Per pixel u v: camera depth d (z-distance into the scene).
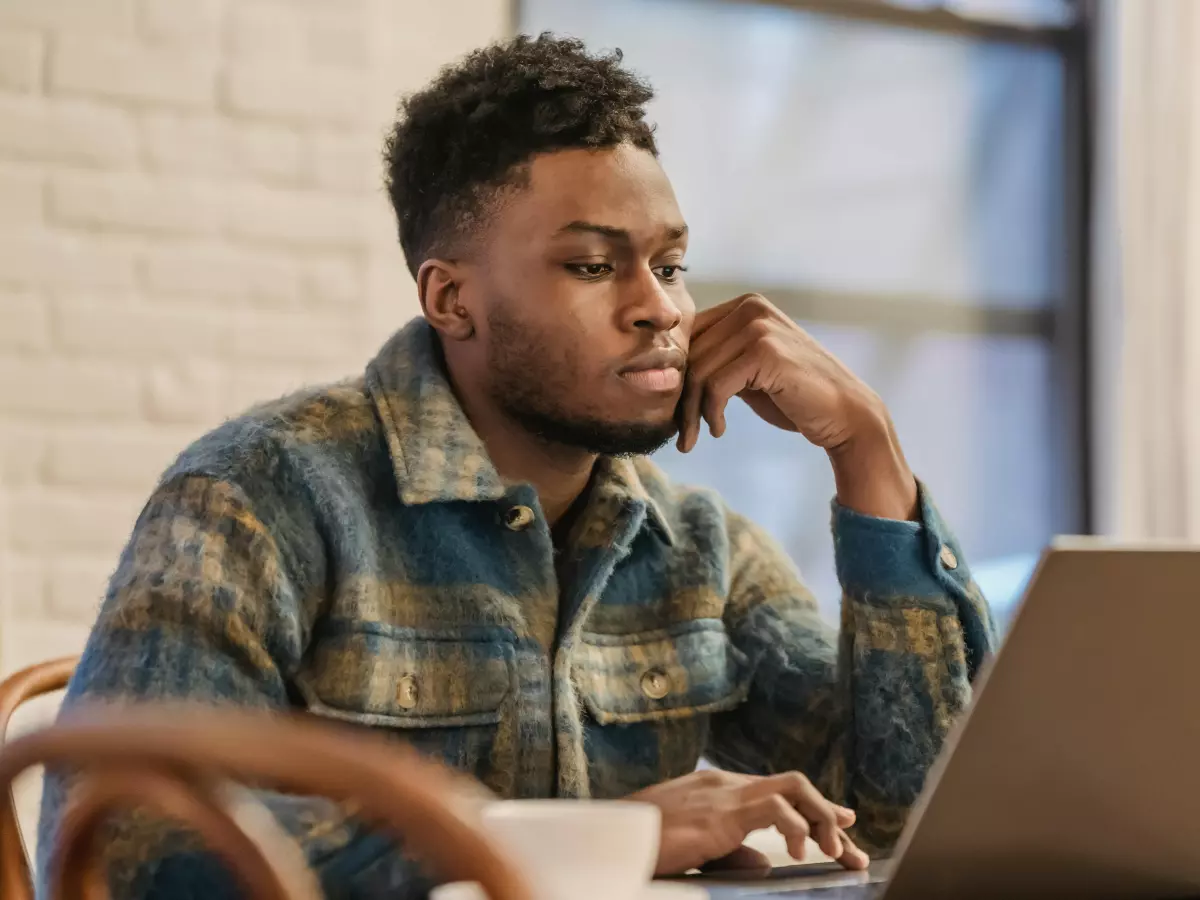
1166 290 2.63
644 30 2.49
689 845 0.83
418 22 2.17
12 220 1.91
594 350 1.02
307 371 2.02
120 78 1.95
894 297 2.63
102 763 0.46
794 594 1.26
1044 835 0.71
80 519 1.91
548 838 0.59
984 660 1.12
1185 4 2.64
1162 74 2.65
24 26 1.92
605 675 1.09
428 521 1.04
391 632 1.00
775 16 2.57
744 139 2.55
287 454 1.00
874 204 2.63
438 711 1.00
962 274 2.68
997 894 0.73
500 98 1.05
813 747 1.18
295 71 2.03
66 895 0.56
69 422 1.92
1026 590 0.63
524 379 1.04
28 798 1.66
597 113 1.04
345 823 0.78
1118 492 2.65
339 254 2.04
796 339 1.15
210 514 0.95
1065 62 2.76
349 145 2.05
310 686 0.97
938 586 1.12
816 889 0.77
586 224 1.02
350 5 2.06
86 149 1.94
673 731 1.12
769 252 2.56
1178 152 2.63
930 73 2.68
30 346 1.91
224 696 0.88
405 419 1.06
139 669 0.87
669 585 1.16
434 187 1.08
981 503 2.68
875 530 1.12
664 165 2.50
